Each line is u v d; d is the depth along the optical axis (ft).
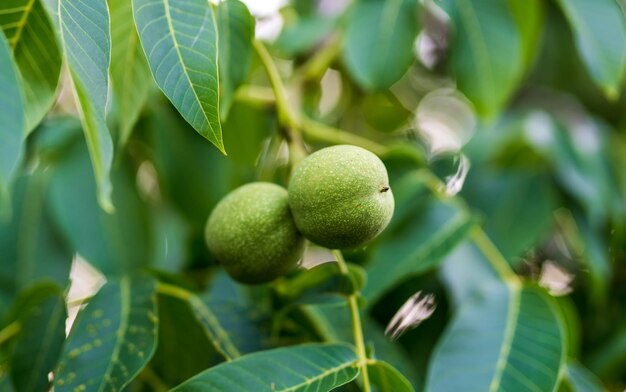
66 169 1.99
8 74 1.17
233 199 1.63
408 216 1.84
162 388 1.77
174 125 2.08
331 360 1.52
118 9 1.58
